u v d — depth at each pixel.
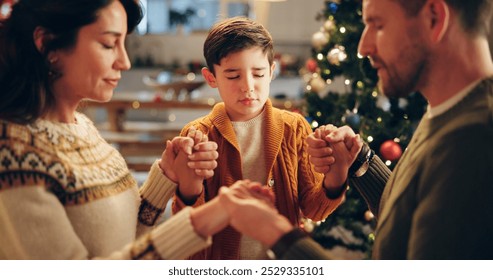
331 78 2.55
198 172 1.32
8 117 1.11
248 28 1.44
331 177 1.39
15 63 1.13
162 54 7.96
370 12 1.04
